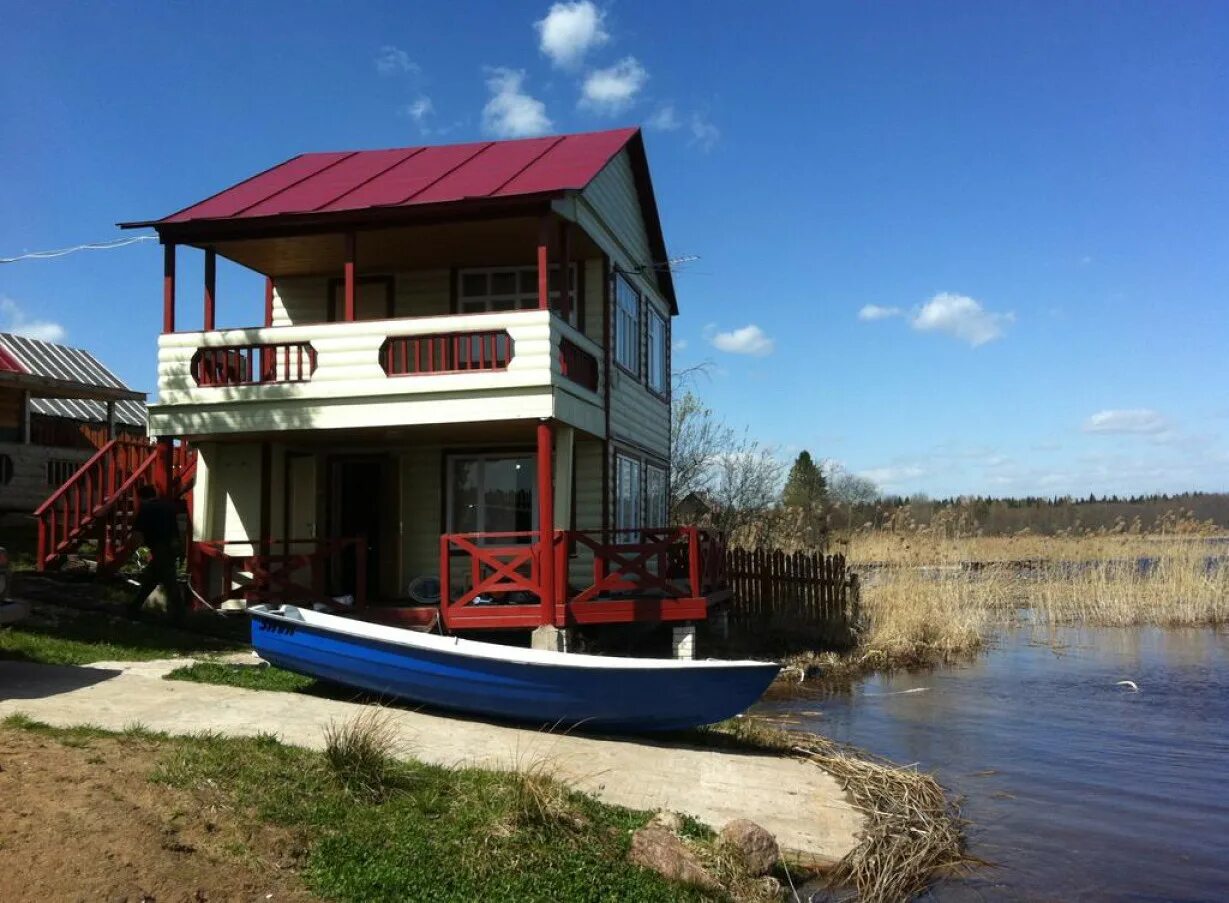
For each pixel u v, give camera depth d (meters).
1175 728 12.14
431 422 13.04
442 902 5.42
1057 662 17.59
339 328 13.38
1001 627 22.03
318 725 8.31
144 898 4.89
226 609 14.86
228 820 5.87
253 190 15.41
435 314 16.62
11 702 8.23
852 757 9.92
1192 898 6.89
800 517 28.66
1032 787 9.55
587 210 14.78
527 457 16.27
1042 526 41.78
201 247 14.62
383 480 16.67
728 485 29.53
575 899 5.65
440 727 9.06
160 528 13.41
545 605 12.84
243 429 13.57
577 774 8.02
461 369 13.66
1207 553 25.70
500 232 14.61
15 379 19.69
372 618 13.42
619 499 16.83
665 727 9.66
